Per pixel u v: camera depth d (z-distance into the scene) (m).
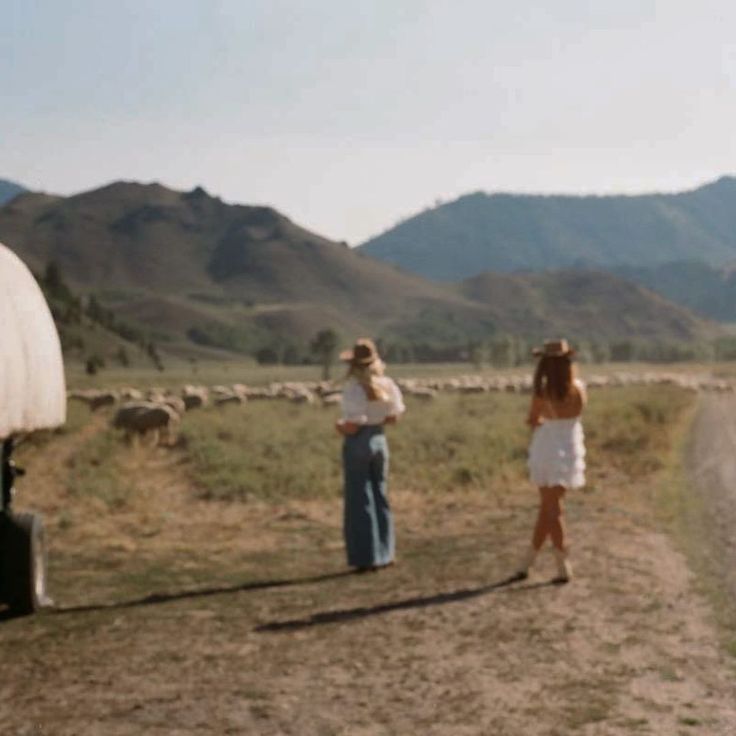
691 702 7.83
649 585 12.08
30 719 7.66
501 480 23.23
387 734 7.18
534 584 12.24
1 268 10.72
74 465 28.20
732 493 20.89
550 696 8.00
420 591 12.10
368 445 13.69
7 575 11.55
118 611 11.70
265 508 20.59
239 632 10.38
